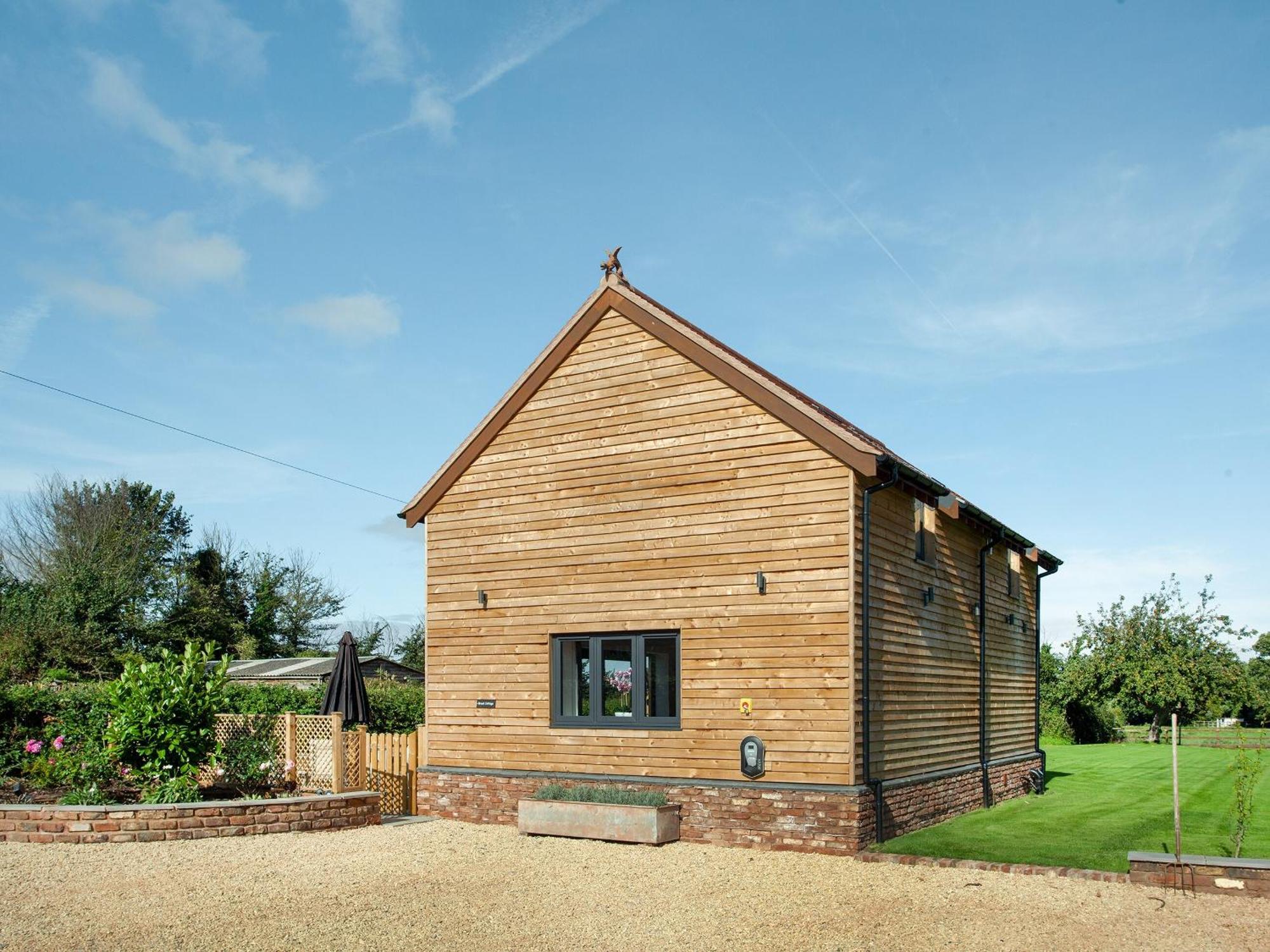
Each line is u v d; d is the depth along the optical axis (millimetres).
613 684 15539
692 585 14812
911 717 15328
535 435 16578
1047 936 9297
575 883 11711
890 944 9250
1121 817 16547
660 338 15500
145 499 60062
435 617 17266
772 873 12133
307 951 9227
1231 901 10367
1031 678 22500
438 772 16797
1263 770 23656
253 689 25156
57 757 16594
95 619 45719
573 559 15961
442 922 10125
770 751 13898
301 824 15008
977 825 15695
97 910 10438
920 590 16016
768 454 14422
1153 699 36125
